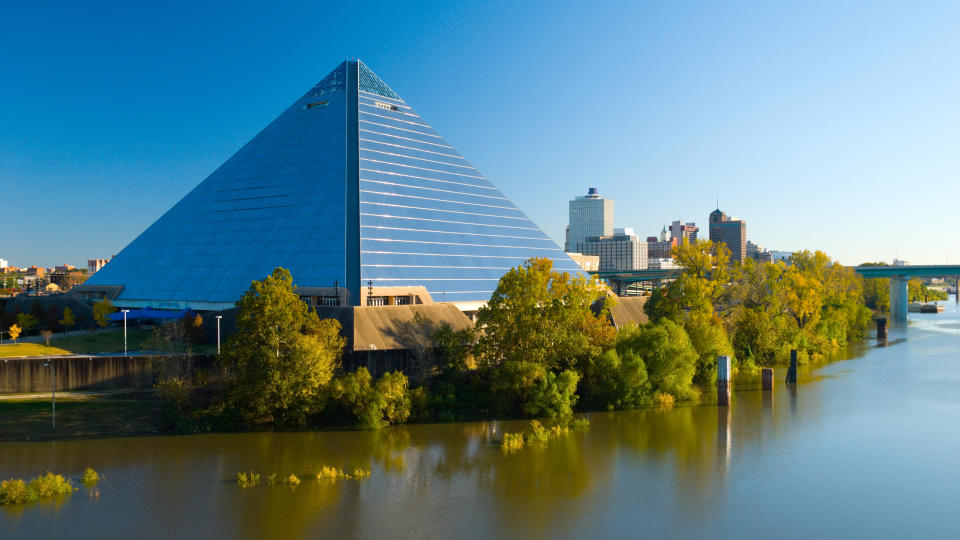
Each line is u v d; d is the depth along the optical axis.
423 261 133.50
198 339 112.44
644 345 111.19
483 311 107.69
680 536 62.34
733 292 152.50
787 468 79.94
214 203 152.50
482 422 96.44
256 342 92.31
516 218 167.50
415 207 145.12
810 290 169.88
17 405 90.00
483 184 168.75
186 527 62.50
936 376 138.00
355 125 153.75
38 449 81.38
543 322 105.44
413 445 86.31
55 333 123.69
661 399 109.94
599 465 80.62
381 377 98.62
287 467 77.81
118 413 90.75
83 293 145.12
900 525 64.81
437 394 100.69
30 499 67.44
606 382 106.12
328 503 68.31
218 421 90.75
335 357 95.50
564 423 97.12
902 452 85.81
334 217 133.38
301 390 89.88
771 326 152.50
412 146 161.38
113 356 98.00
